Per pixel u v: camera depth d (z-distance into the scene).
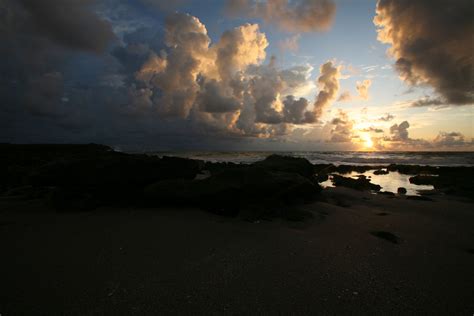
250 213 7.71
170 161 9.79
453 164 35.12
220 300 3.39
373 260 4.78
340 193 12.59
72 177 8.34
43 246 5.09
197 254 4.86
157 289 3.62
